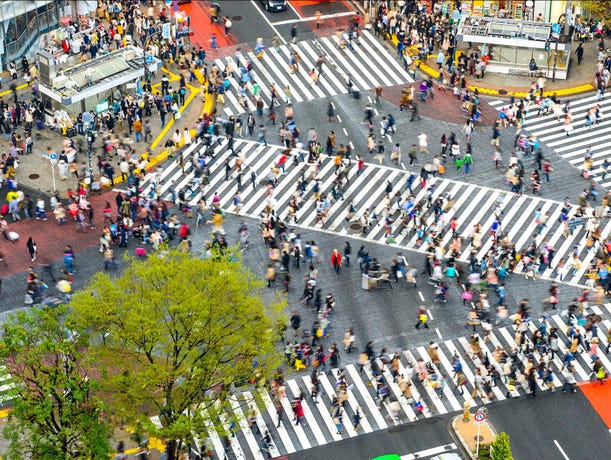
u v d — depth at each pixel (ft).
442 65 426.10
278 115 409.90
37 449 271.49
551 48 415.85
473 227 362.33
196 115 409.08
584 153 391.04
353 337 323.78
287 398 312.50
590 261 350.23
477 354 319.47
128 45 425.69
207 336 275.59
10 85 422.00
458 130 400.67
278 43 438.81
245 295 283.18
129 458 296.71
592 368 318.86
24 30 428.56
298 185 372.58
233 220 366.43
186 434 270.26
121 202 359.87
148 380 269.64
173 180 381.19
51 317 277.64
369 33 446.19
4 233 357.61
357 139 397.60
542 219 359.87
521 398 311.68
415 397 311.27
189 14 457.27
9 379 273.13
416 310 335.67
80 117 399.44
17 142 393.70
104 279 277.64
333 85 422.41
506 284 343.05
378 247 355.97
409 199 360.07
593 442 300.81
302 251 352.69
